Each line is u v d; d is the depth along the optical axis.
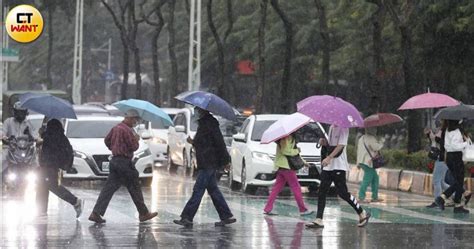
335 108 37.50
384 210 46.88
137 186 38.47
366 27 95.44
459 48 80.38
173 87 120.06
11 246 31.73
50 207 44.72
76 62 162.25
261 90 91.06
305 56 122.62
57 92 90.69
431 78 88.19
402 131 107.50
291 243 33.66
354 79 118.12
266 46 126.38
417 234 36.84
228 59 141.38
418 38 81.69
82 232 35.56
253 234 35.94
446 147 45.38
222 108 37.47
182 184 62.66
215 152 37.72
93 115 69.06
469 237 36.09
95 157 59.06
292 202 50.12
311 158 54.22
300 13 126.38
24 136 53.09
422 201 52.72
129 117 38.22
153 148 79.50
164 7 166.25
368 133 51.62
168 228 37.22
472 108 44.81
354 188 63.53
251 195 54.72
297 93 133.62
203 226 38.22
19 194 51.75
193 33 111.00
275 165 43.16
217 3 144.25
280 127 42.16
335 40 119.81
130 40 125.50
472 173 57.00
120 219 40.12
